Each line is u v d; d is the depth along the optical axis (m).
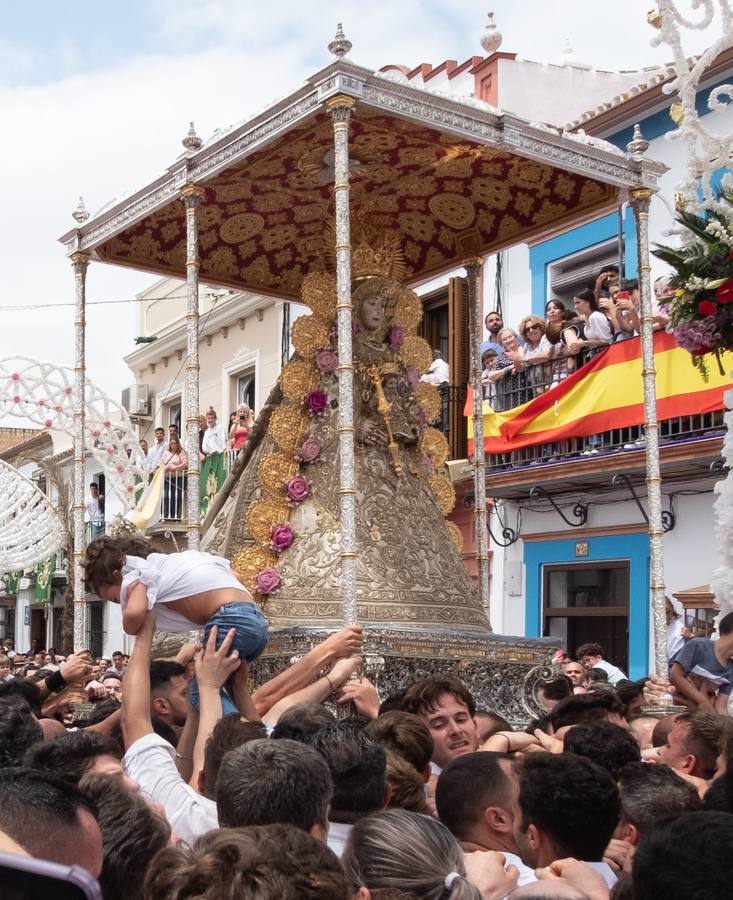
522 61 16.80
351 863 2.86
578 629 14.85
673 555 13.37
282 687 6.57
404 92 7.86
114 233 9.45
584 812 3.63
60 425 13.27
